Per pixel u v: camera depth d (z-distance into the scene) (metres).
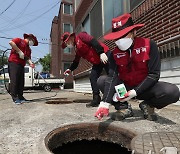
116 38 1.64
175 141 1.39
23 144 1.54
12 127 2.03
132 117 2.32
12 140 1.63
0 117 2.54
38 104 3.78
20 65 3.87
